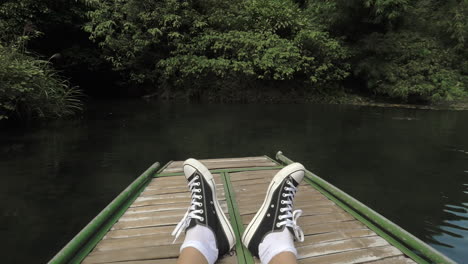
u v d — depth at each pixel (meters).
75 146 3.69
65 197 2.30
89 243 1.37
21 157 3.23
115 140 4.02
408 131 4.88
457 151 3.71
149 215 1.66
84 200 2.25
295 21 9.25
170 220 1.61
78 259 1.25
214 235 1.25
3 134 4.25
